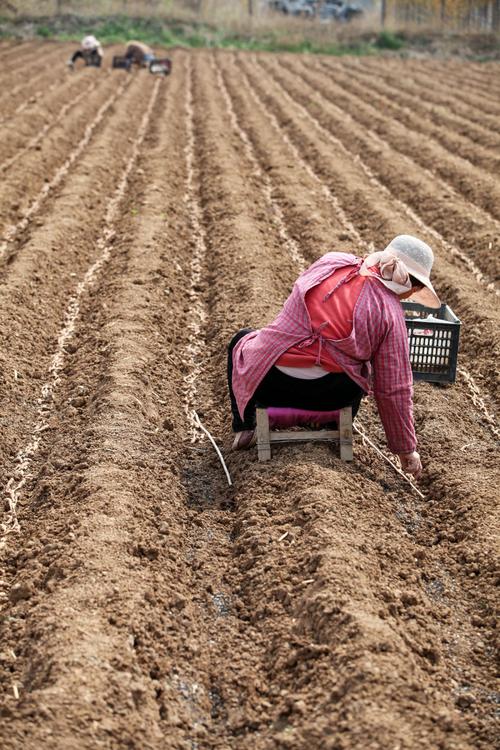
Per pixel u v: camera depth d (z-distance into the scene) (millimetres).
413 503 5770
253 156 15617
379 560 4992
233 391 5879
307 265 10227
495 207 12359
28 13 38125
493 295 9219
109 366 7152
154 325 8156
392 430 5535
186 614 4602
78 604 4395
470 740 3795
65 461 5965
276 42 38125
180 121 18594
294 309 5512
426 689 3990
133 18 39312
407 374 5406
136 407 6543
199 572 5012
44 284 9078
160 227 11031
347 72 29484
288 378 5605
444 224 11758
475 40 38812
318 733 3723
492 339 7906
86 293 9227
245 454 6113
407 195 13195
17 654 4246
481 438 6559
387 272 5391
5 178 12766
